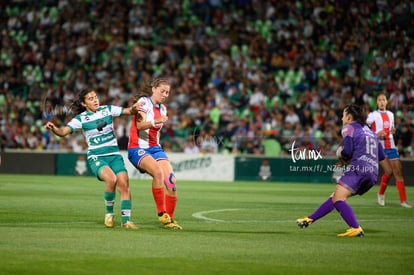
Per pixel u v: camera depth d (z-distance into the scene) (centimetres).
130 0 7944
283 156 5572
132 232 1962
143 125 2102
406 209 3053
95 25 7825
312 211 2842
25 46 7700
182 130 6206
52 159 6066
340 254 1571
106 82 6969
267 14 7569
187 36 7419
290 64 6906
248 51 7275
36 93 6931
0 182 4778
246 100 6575
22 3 8206
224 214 2659
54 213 2583
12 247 1603
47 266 1356
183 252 1564
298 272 1338
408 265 1432
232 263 1427
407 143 5519
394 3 7188
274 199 3581
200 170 5734
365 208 3097
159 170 2094
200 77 6950
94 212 2642
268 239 1834
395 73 6469
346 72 6762
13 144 6431
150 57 7288
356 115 1967
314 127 5991
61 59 7469
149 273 1305
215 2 7731
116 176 2112
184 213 2694
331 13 7275
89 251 1553
